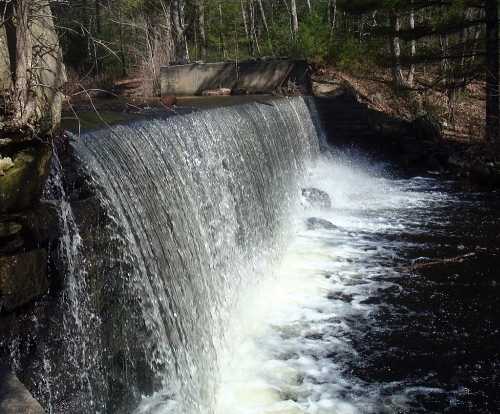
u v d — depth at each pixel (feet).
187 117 27.71
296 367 22.15
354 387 20.79
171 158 24.20
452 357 22.53
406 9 63.00
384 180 55.36
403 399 19.98
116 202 17.89
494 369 21.66
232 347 23.90
